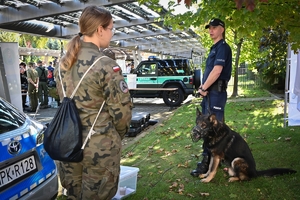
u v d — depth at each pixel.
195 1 3.63
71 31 11.11
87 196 1.95
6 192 1.90
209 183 3.51
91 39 1.96
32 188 2.13
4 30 9.24
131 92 11.75
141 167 4.22
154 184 3.59
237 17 3.42
